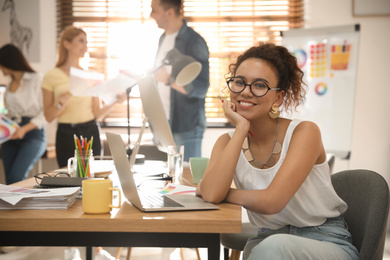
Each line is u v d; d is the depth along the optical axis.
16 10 4.49
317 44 4.18
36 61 4.50
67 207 1.22
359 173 1.52
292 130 1.44
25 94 3.68
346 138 4.12
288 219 1.43
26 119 3.70
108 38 4.52
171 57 2.41
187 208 1.21
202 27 4.50
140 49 4.51
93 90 2.30
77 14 4.52
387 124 4.32
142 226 1.11
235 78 1.42
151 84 1.86
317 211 1.42
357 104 4.34
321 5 4.38
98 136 3.41
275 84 1.42
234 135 1.39
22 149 3.68
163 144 2.08
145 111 2.05
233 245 1.96
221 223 1.10
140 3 4.52
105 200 1.16
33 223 1.11
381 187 1.36
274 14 4.48
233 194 1.34
